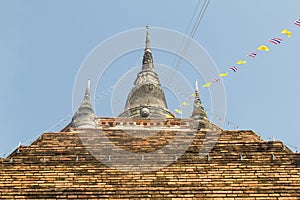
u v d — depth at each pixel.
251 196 17.44
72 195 17.61
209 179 18.55
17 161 20.44
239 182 18.34
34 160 20.58
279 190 17.67
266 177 18.66
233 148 21.58
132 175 19.00
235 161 20.11
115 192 17.72
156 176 18.88
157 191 17.73
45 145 21.97
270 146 21.52
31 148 21.48
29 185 18.23
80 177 18.83
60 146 21.80
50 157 20.45
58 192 17.78
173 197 17.44
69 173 19.05
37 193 17.73
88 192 17.72
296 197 17.33
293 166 19.55
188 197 17.44
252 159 20.25
